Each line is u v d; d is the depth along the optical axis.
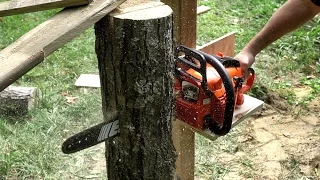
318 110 3.96
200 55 1.99
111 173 1.97
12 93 3.76
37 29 1.67
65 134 3.60
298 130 3.71
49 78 4.30
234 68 2.22
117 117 1.81
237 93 2.21
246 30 5.30
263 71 4.52
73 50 4.74
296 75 4.52
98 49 1.77
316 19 5.52
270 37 2.50
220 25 5.40
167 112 1.83
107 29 1.69
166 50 1.72
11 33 4.99
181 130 2.44
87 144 1.76
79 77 4.30
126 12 1.70
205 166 3.30
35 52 1.54
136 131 1.81
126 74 1.71
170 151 1.92
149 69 1.70
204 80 2.02
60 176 3.20
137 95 1.74
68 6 1.75
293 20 2.49
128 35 1.65
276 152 3.46
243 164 3.33
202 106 2.11
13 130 3.60
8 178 3.18
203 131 2.16
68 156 3.36
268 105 4.03
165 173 1.93
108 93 1.81
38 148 3.41
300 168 3.29
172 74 1.81
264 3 5.97
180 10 2.20
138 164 1.87
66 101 3.99
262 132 3.68
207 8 5.72
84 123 3.71
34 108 3.84
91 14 1.63
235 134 3.64
